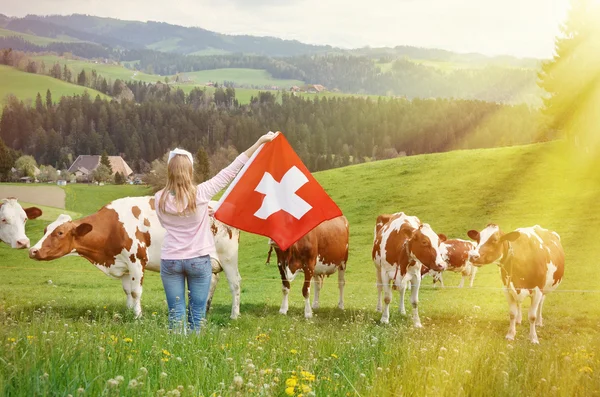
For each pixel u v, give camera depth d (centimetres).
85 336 597
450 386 488
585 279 2392
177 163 668
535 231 1434
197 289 693
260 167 733
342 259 1775
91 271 3178
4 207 1331
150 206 1427
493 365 591
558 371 603
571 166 5091
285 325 1254
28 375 405
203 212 684
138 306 1388
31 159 14662
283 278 1648
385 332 942
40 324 699
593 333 1498
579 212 3766
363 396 468
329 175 6084
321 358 653
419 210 4456
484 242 1364
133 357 531
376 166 6134
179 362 520
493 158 5631
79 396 372
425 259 1452
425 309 1842
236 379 410
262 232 719
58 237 1336
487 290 2283
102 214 1390
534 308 1352
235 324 1293
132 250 1380
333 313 1705
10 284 2478
